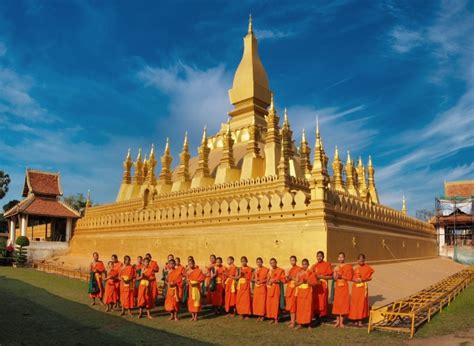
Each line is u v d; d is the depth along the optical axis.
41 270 31.72
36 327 11.77
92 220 33.81
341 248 17.59
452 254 45.16
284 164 23.42
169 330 12.11
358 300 12.43
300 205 17.91
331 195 18.14
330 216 17.62
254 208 19.70
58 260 35.09
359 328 12.24
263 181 23.97
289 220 18.23
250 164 27.05
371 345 10.17
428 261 30.66
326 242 16.50
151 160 36.81
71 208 44.16
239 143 33.06
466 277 23.88
